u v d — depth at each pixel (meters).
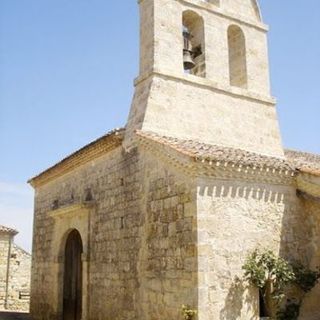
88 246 13.82
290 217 11.06
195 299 9.19
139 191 11.70
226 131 13.17
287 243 10.80
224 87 13.48
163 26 13.01
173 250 10.08
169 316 9.88
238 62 14.61
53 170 17.14
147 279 10.85
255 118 13.95
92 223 13.91
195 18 13.98
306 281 10.57
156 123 12.02
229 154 10.65
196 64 13.91
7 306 24.45
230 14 14.39
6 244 25.20
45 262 17.38
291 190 11.29
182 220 9.93
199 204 9.62
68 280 15.84
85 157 14.75
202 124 12.78
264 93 14.40
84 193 14.82
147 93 12.28
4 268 24.83
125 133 12.73
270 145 14.02
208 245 9.52
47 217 17.88
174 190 10.34
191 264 9.47
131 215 11.93
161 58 12.66
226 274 9.62
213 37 13.81
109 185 13.29
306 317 10.61
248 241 10.17
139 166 11.84
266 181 10.84
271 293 10.16
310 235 11.15
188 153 9.77
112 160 13.34
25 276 25.47
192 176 9.81
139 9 13.74
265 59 14.80
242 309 9.59
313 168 11.40
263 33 15.05
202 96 13.03
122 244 12.14
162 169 10.84
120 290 11.94
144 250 11.12
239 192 10.30
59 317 15.69
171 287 9.97
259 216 10.50
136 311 11.12
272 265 10.09
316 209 11.10
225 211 9.98
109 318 12.23
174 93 12.55
